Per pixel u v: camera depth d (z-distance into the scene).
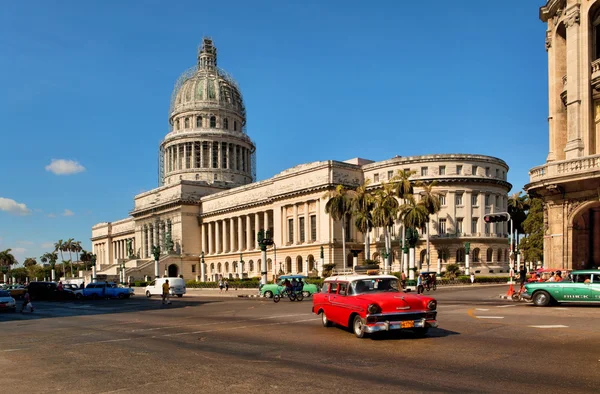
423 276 50.12
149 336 20.27
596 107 32.16
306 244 89.06
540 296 26.44
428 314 16.47
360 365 12.71
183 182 122.19
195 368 13.07
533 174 33.56
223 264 114.69
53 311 38.47
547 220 33.41
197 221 123.75
